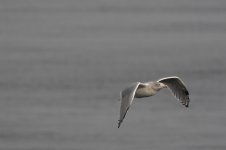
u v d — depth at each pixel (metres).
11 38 80.19
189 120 41.69
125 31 90.44
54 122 40.84
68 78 53.34
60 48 71.12
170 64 60.88
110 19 109.75
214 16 110.44
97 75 54.94
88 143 37.56
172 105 44.56
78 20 107.06
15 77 53.44
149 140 38.09
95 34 85.88
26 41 77.00
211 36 82.75
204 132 39.34
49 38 80.56
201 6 134.50
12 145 37.25
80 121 41.09
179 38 81.81
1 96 46.91
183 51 69.62
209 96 47.00
